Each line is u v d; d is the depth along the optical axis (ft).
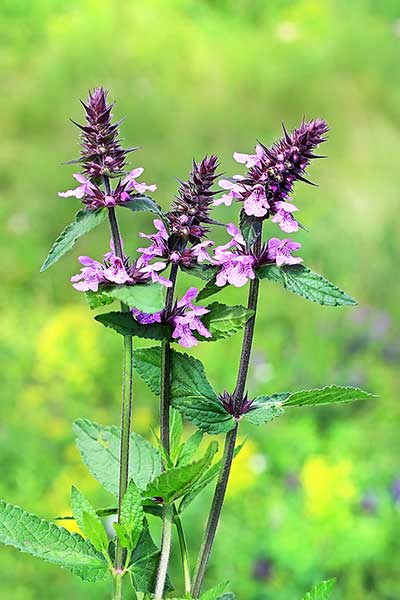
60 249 2.46
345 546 4.48
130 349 2.47
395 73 12.44
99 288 2.44
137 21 13.21
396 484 4.83
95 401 6.20
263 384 6.28
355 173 10.59
